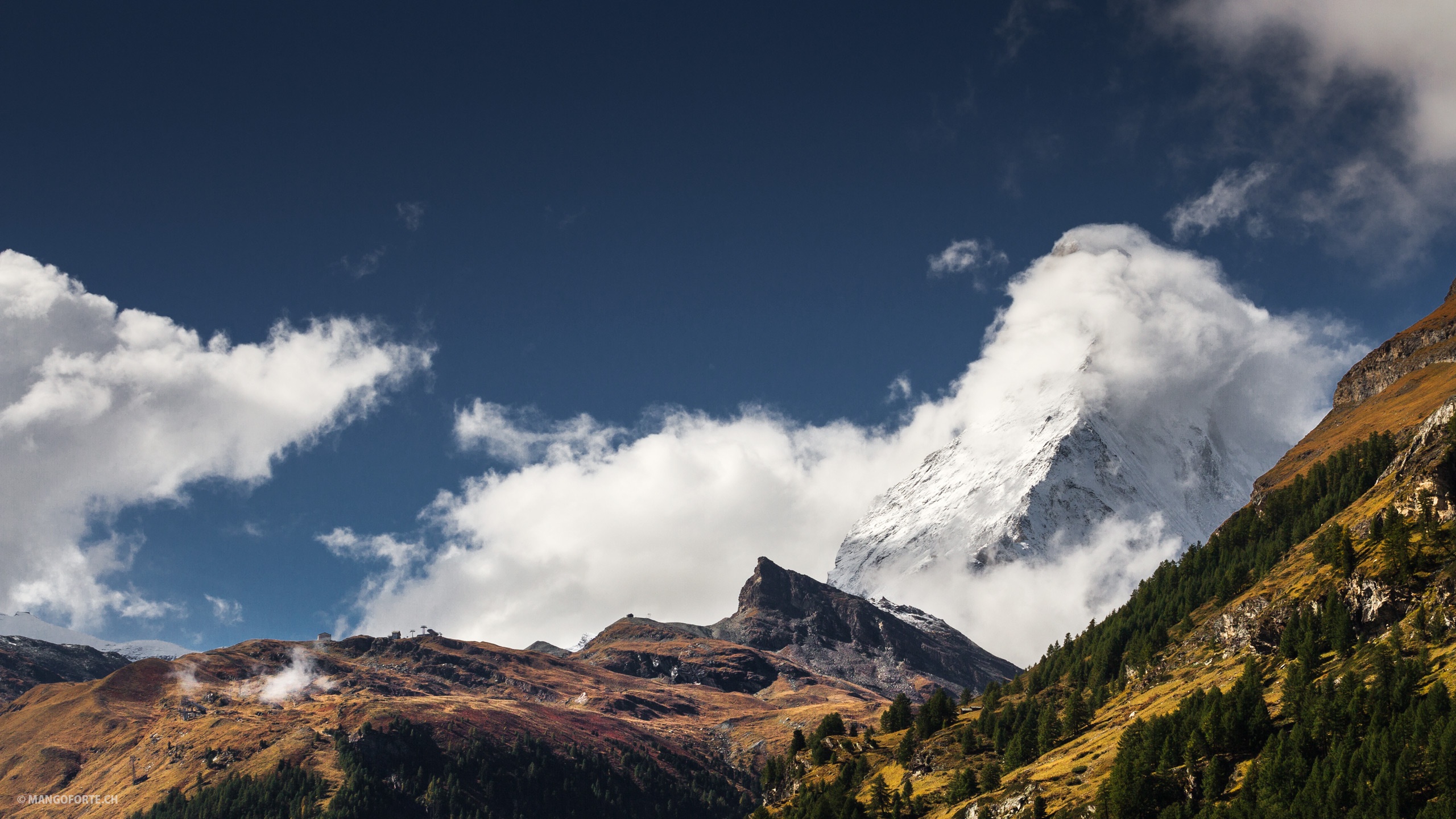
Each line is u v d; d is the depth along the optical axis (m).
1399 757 170.12
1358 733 183.38
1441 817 156.62
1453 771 161.75
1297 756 182.50
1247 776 187.00
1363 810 164.75
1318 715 189.50
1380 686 188.88
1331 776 175.25
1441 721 171.12
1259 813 176.50
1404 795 164.00
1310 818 169.25
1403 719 177.75
